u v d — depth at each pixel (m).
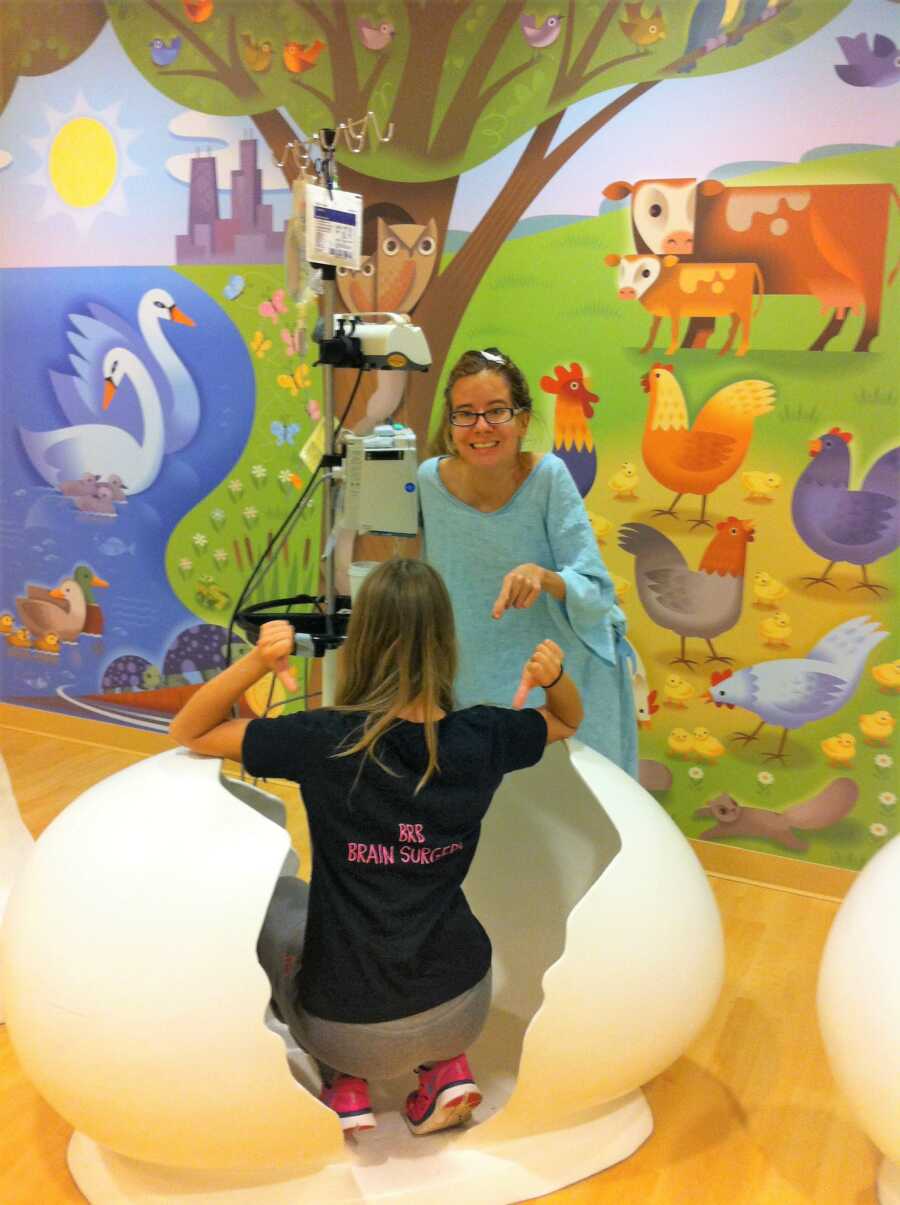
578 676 2.21
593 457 3.07
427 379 3.26
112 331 3.75
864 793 2.90
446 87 3.07
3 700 4.19
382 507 2.15
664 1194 1.81
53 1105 1.66
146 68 3.51
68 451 3.92
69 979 1.57
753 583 2.93
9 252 3.91
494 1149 1.79
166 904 1.57
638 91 2.84
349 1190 1.71
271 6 3.27
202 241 3.52
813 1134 1.98
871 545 2.78
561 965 1.67
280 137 3.33
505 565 2.21
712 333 2.87
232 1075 1.54
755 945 2.71
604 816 2.00
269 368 3.48
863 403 2.74
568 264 3.01
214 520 3.68
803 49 2.66
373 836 1.64
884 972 1.61
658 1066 1.81
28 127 3.77
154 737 3.93
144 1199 1.71
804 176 2.71
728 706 3.02
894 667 2.81
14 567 4.12
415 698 1.68
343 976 1.64
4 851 2.40
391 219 3.22
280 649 1.69
